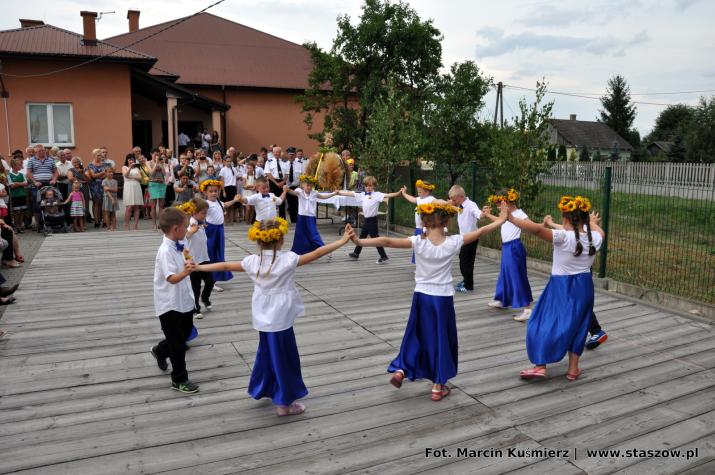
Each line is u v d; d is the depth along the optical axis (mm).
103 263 8336
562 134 53031
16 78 15266
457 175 10867
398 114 12344
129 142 16453
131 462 3057
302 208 8477
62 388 4031
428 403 3816
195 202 5527
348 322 5684
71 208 11086
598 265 8148
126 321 5617
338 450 3203
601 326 5598
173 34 24297
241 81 22125
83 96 15906
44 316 5766
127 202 11422
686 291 6758
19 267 8047
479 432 3420
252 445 3252
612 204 8359
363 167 12305
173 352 3938
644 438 3359
